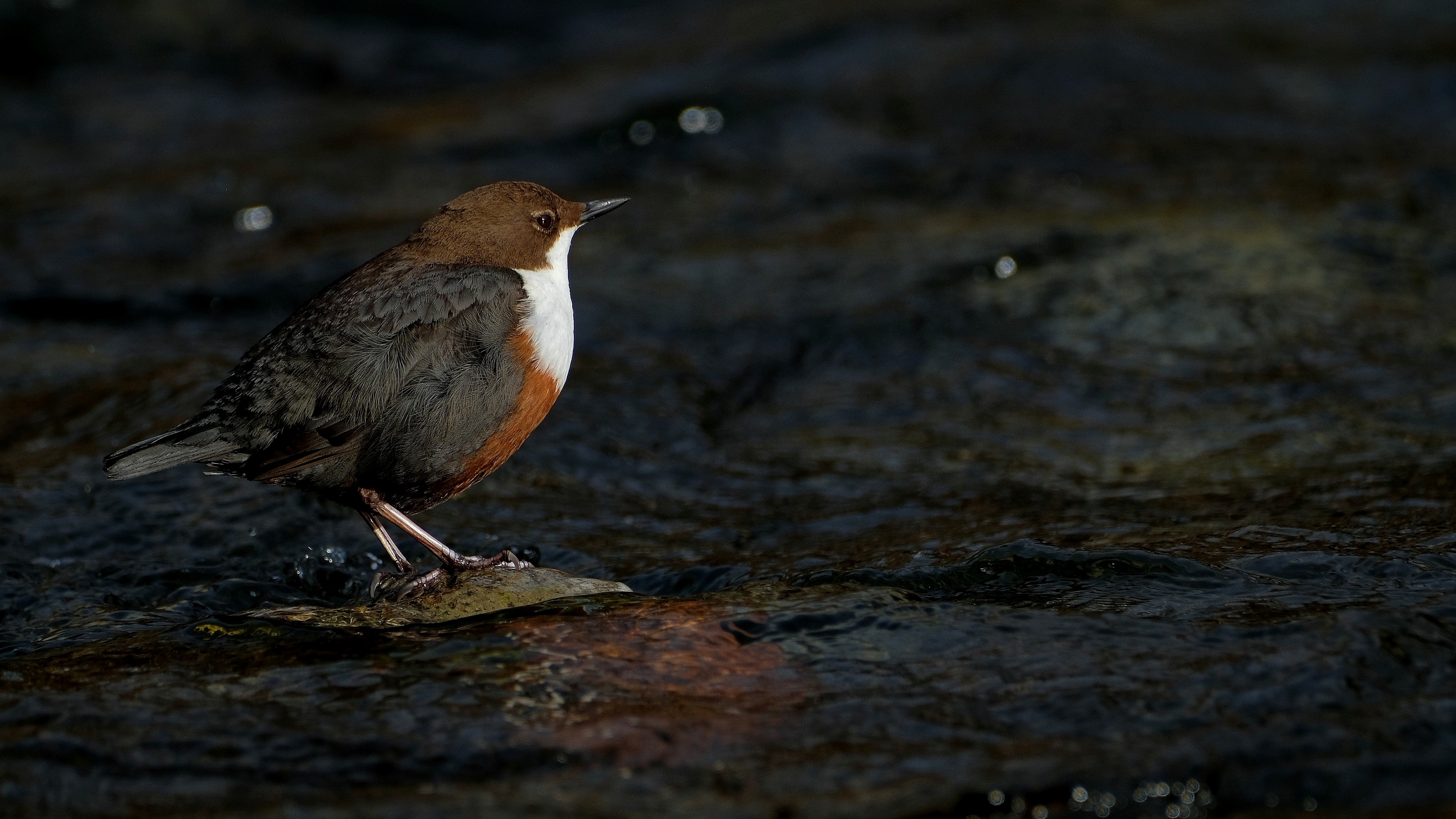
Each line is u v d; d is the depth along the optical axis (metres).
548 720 6.29
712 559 8.98
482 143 21.12
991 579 7.91
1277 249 14.88
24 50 24.58
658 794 5.66
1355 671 6.37
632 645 7.02
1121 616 7.21
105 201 18.47
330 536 9.62
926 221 16.91
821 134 20.58
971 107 21.11
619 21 29.75
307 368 8.20
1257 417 11.16
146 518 9.72
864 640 7.05
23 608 8.42
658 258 16.19
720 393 12.58
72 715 6.43
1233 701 6.21
